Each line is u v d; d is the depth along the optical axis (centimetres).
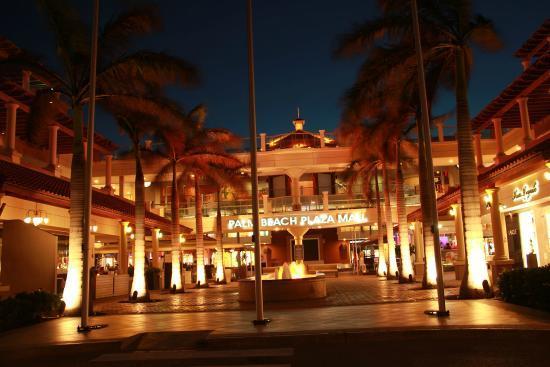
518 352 858
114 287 2555
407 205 4738
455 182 4912
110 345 1052
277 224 4519
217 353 945
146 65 1803
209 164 3189
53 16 1647
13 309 1327
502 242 2320
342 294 2180
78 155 1716
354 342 1000
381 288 2480
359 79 1939
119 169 4556
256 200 1271
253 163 1284
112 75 1794
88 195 1308
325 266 4694
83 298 1258
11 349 1023
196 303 2072
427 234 2320
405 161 3391
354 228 5400
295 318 1320
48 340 1102
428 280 2302
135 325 1314
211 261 5472
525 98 2416
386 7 1784
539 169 2072
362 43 1823
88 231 1291
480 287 1638
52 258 1816
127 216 2928
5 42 2161
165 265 3597
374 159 3575
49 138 2823
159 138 2470
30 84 2731
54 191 2109
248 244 4825
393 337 1005
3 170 1966
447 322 1095
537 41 2456
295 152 4716
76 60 1744
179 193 3584
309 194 5562
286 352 930
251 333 1059
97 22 1397
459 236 2952
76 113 1745
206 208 5200
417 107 2341
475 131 2983
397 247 4991
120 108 1975
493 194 2358
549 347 894
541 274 1266
